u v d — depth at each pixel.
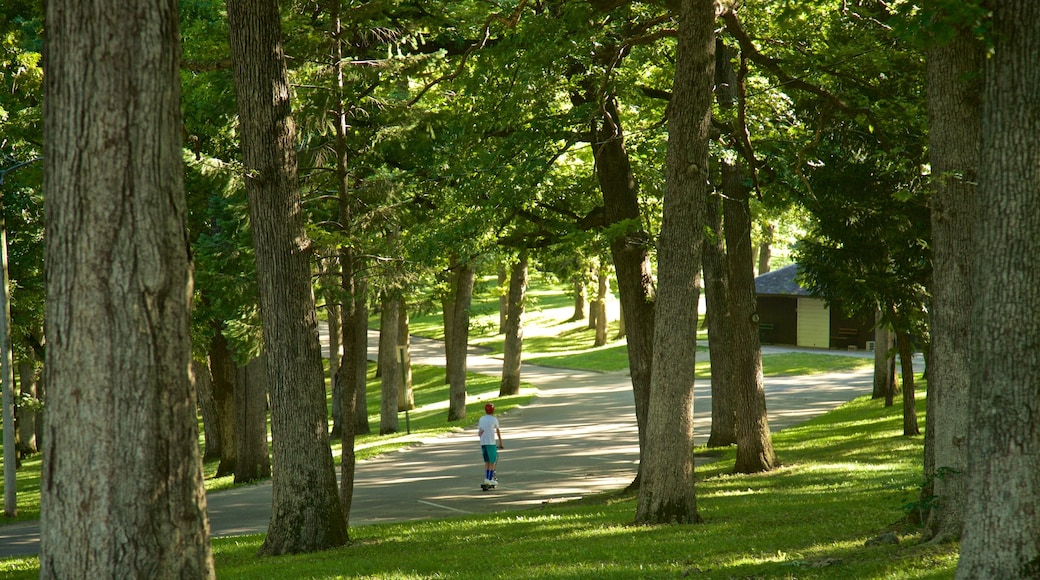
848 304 25.28
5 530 20.52
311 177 17.67
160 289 5.67
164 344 5.68
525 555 11.73
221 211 22.22
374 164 20.28
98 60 5.54
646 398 20.00
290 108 14.23
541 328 80.50
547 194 22.14
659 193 22.78
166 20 5.73
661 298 14.16
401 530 15.66
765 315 66.31
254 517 20.56
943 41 7.96
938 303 10.46
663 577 9.61
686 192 13.80
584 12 16.84
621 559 10.99
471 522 16.33
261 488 25.67
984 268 7.14
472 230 20.45
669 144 13.91
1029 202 6.92
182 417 5.75
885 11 17.56
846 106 17.20
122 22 5.57
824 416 33.62
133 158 5.59
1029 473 6.91
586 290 64.19
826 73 18.16
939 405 10.48
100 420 5.53
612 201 20.03
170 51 5.75
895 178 21.34
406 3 18.61
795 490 17.94
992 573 6.96
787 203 22.95
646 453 14.47
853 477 19.28
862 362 54.62
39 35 22.06
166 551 5.62
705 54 13.55
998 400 7.02
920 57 17.28
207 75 18.94
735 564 10.12
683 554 11.10
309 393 14.03
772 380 49.00
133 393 5.57
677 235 13.93
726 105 20.58
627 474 24.25
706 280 27.95
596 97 19.20
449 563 11.49
